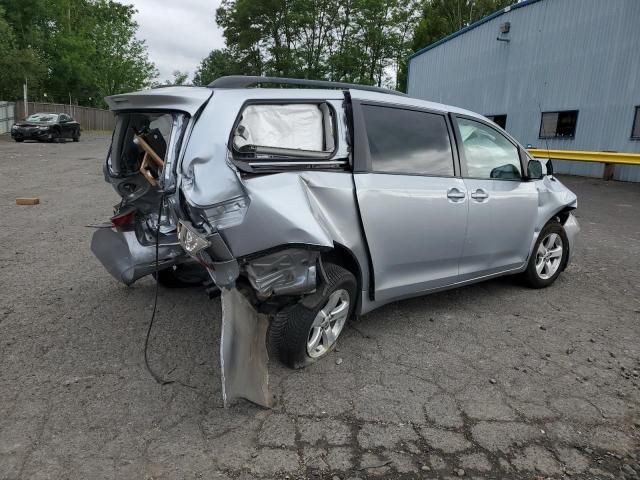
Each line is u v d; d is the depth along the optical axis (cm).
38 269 525
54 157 1708
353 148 350
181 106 312
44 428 268
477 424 284
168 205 327
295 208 299
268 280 306
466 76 2259
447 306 462
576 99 1700
